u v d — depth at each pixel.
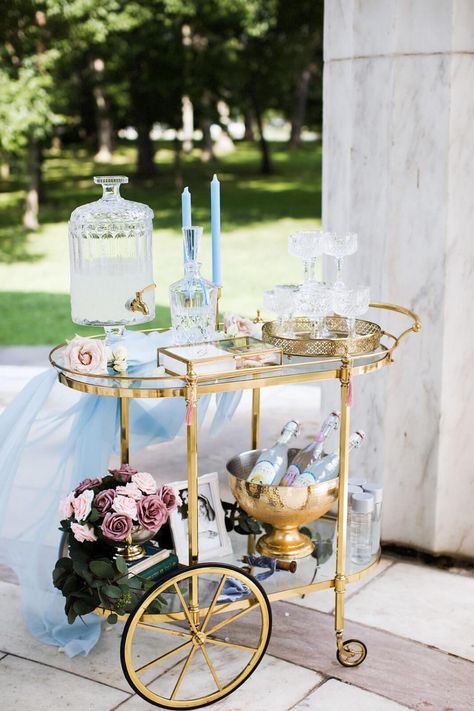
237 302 9.49
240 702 2.32
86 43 13.54
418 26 2.81
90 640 2.56
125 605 2.28
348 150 3.03
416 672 2.45
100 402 2.65
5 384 5.06
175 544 2.50
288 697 2.34
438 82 2.81
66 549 2.63
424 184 2.89
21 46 11.82
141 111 17.12
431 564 3.12
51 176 19.33
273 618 2.73
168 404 2.83
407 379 3.05
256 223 14.34
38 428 2.70
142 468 3.91
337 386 3.23
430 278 2.94
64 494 2.63
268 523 2.60
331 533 2.80
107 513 2.29
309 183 18.30
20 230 13.82
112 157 22.47
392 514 3.17
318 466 2.60
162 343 2.58
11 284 10.59
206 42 16.91
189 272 2.37
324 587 2.46
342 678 2.42
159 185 18.03
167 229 13.88
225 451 4.09
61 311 8.98
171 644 2.60
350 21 2.94
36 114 11.29
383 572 3.05
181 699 2.32
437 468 3.05
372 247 3.03
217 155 23.22
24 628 2.70
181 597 2.27
